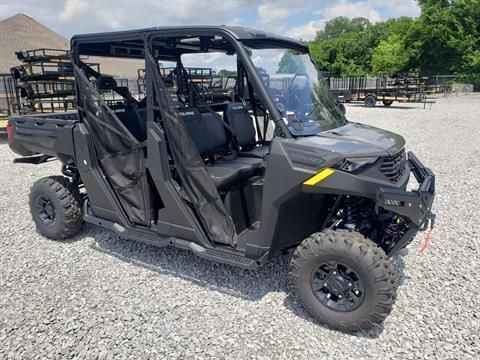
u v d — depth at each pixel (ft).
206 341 9.00
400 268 12.14
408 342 8.93
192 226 10.93
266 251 10.00
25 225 15.97
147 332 9.32
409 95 68.49
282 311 10.09
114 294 10.91
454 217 16.19
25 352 8.70
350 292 9.12
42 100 34.32
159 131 10.85
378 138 10.57
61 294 10.93
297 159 9.24
